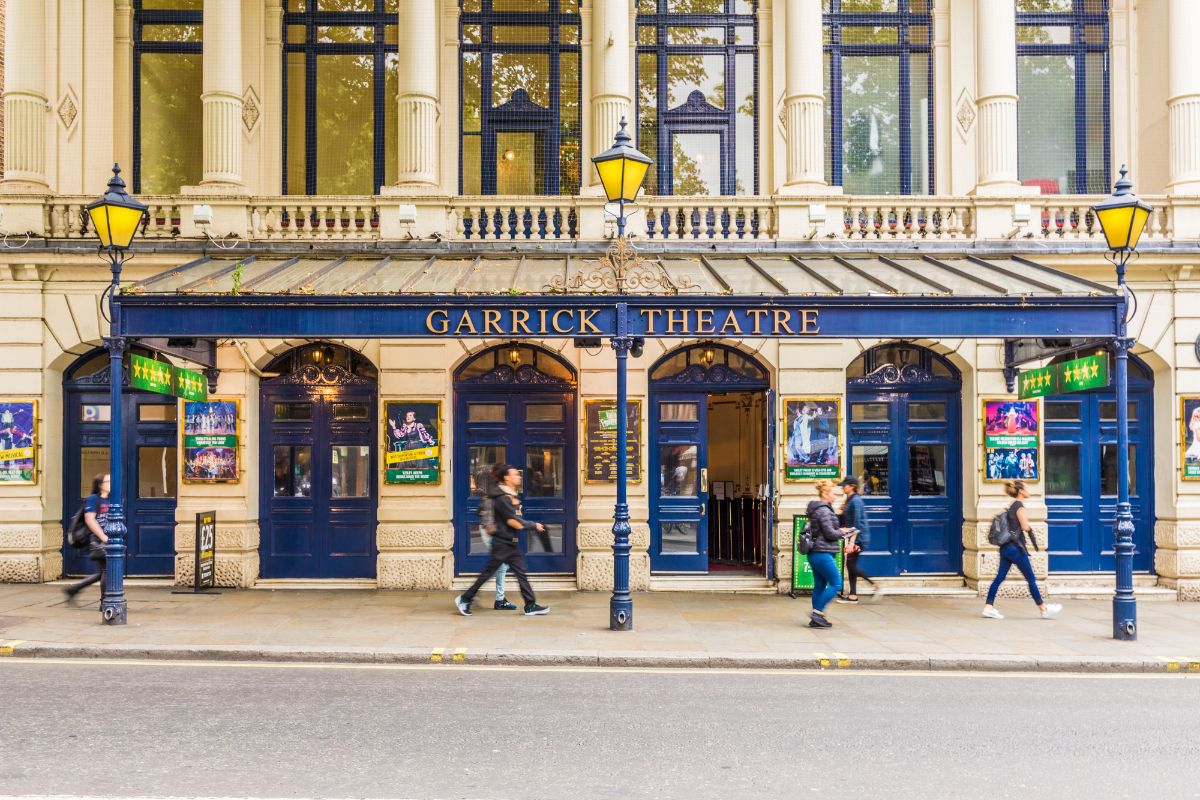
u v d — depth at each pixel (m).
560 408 15.43
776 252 14.71
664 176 16.27
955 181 16.17
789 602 13.96
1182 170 15.15
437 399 14.81
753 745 7.12
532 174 16.31
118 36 16.08
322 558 15.26
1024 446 14.82
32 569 14.64
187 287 12.03
